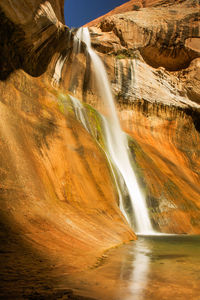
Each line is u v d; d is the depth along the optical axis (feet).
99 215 22.54
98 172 28.81
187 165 69.72
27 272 8.95
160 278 9.63
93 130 41.75
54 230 15.23
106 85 71.87
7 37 26.71
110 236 19.30
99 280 8.98
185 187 50.70
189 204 43.70
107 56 75.15
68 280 8.67
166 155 67.10
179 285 8.75
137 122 71.31
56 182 22.43
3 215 13.76
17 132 21.98
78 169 26.45
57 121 30.40
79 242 15.21
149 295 7.59
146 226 34.55
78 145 29.81
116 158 43.60
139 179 42.29
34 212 16.03
